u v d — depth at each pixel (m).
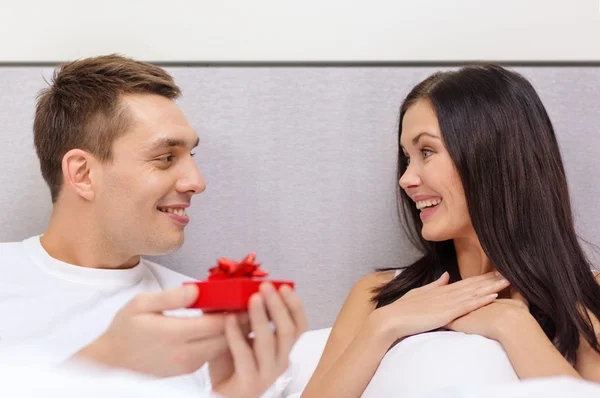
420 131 1.08
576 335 1.00
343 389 0.93
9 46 1.37
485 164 1.05
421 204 1.12
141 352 0.68
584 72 1.40
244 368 0.67
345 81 1.38
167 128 1.09
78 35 1.38
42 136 1.14
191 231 1.36
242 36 1.41
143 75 1.12
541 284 1.03
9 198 1.33
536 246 1.05
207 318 0.66
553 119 1.39
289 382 1.18
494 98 1.07
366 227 1.38
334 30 1.42
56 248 1.14
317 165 1.38
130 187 1.08
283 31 1.41
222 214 1.37
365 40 1.42
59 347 1.00
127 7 1.39
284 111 1.38
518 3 1.43
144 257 1.35
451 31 1.43
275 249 1.37
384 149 1.39
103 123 1.08
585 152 1.39
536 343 0.89
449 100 1.07
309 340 1.26
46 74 1.34
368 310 1.17
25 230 1.33
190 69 1.36
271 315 0.64
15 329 1.05
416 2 1.42
